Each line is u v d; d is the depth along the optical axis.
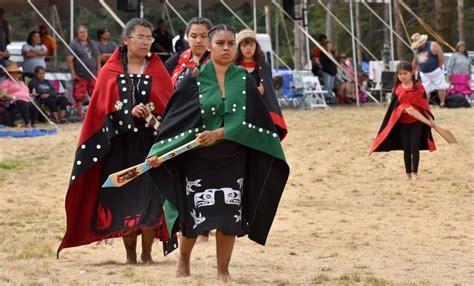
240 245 16.84
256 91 12.81
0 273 13.57
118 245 16.94
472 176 26.64
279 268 14.54
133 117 14.51
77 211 14.73
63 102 41.97
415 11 85.56
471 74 52.28
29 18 86.38
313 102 49.94
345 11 88.00
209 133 12.44
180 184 12.79
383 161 29.52
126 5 43.19
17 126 38.84
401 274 14.20
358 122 40.00
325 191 24.39
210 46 12.87
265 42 53.88
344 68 52.84
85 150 14.54
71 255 15.75
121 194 14.61
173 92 13.45
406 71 25.23
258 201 12.98
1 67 39.03
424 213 20.94
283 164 12.82
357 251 16.34
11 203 22.14
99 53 42.31
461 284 13.42
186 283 12.81
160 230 14.51
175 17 78.88
